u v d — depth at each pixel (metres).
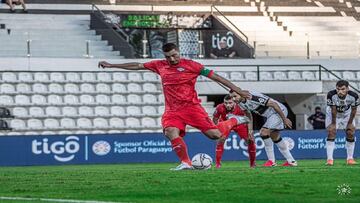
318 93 45.44
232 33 47.59
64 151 34.28
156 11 52.31
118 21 48.34
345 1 57.34
